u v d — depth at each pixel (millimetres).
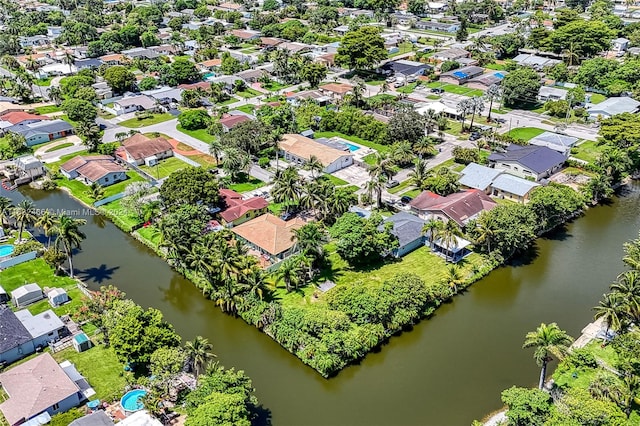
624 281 92188
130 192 138625
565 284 111625
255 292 102188
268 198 142875
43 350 93000
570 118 196125
